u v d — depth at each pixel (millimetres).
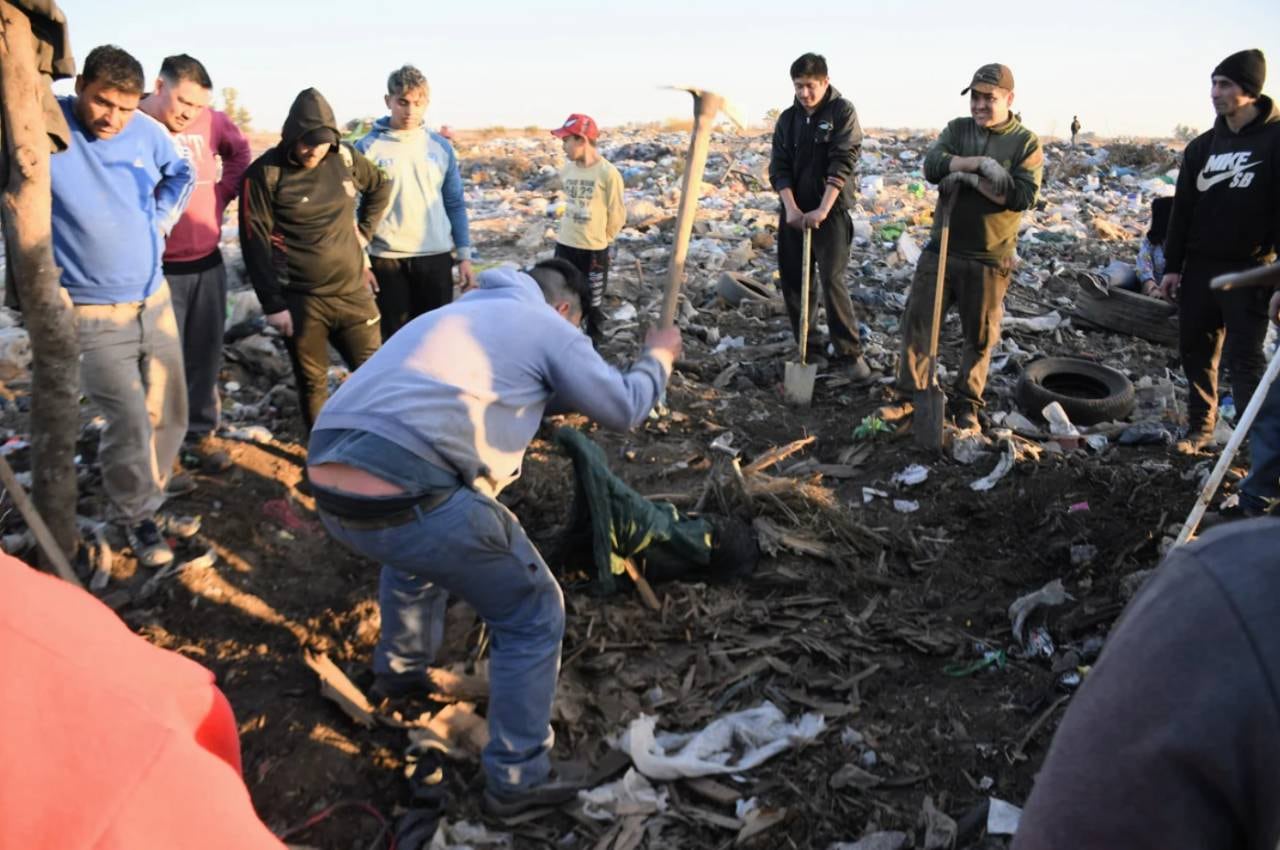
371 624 4172
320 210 4910
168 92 4801
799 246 7219
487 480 3145
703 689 3930
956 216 5863
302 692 3773
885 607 4410
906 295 9383
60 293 3553
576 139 7102
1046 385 6840
